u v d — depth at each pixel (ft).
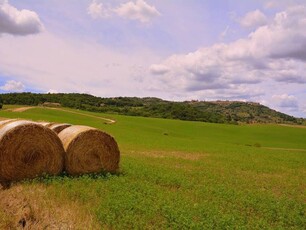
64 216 34.91
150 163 80.48
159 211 36.91
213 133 323.37
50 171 53.62
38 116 278.05
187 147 147.84
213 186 54.39
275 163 101.35
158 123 353.51
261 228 34.19
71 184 47.21
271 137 328.70
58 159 54.44
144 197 42.32
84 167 57.26
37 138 52.13
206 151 133.59
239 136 319.27
